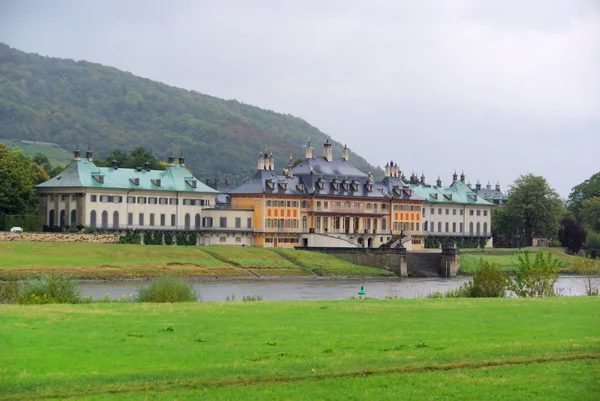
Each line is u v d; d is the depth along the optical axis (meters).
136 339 68.19
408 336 71.88
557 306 93.69
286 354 64.06
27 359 60.91
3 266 191.62
